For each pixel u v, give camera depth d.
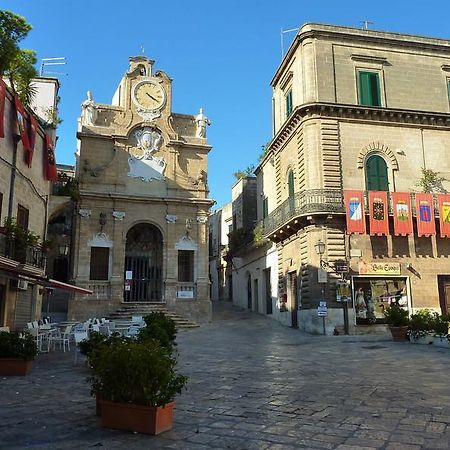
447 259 26.67
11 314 20.03
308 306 25.77
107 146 32.34
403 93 28.62
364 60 28.45
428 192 27.39
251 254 38.19
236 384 11.16
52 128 26.42
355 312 25.11
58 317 30.64
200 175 33.72
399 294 25.92
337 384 11.00
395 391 10.01
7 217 18.16
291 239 28.78
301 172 27.56
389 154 27.62
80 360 15.38
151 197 32.06
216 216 51.66
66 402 9.10
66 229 35.62
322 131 26.89
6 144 18.56
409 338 21.19
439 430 7.00
